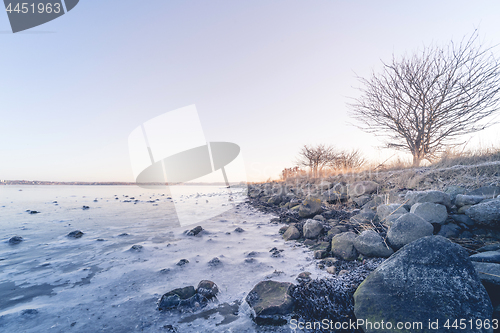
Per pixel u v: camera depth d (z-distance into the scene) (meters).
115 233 3.75
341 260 2.38
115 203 8.02
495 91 7.23
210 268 2.33
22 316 1.51
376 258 2.24
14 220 4.80
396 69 9.09
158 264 2.43
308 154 13.87
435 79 8.26
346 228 3.19
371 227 2.96
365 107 10.25
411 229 2.16
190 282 2.04
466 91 7.73
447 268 1.56
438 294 1.47
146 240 3.35
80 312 1.58
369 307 1.55
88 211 6.08
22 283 2.00
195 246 3.05
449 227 2.50
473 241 2.28
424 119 8.81
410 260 1.69
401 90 9.12
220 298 1.80
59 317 1.52
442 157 6.52
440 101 8.30
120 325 1.46
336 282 1.87
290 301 1.64
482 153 5.54
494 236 2.30
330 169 9.70
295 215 4.55
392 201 3.77
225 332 1.43
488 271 1.61
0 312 1.56
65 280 2.06
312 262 2.44
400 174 5.70
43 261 2.51
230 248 2.97
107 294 1.83
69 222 4.61
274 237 3.52
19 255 2.69
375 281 1.71
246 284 2.01
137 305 1.68
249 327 1.49
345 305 1.66
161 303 1.67
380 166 7.70
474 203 2.75
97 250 2.88
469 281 1.47
